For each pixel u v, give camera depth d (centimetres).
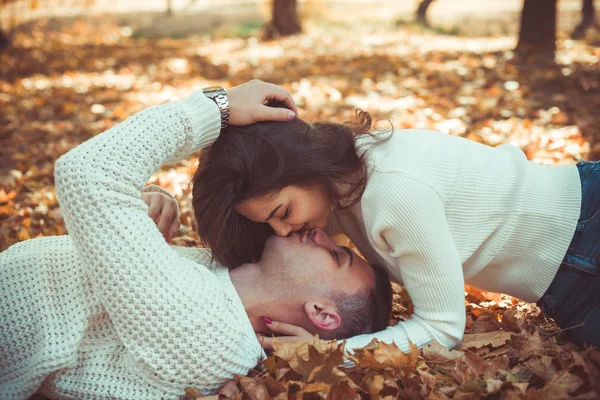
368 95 762
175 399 208
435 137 228
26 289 213
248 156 209
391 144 222
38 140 609
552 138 519
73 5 1914
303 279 220
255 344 218
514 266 238
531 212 229
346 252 229
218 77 991
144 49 1423
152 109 215
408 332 219
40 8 1856
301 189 211
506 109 649
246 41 1554
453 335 219
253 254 240
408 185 208
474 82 815
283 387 204
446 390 209
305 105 707
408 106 675
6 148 577
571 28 1750
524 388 204
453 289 214
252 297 222
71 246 222
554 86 773
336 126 221
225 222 216
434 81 841
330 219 249
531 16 1066
